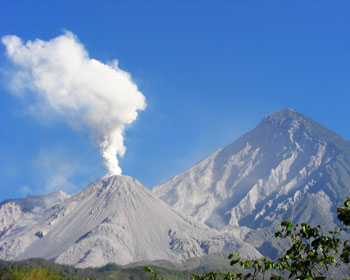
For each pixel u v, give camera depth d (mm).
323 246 47562
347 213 46938
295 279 41156
